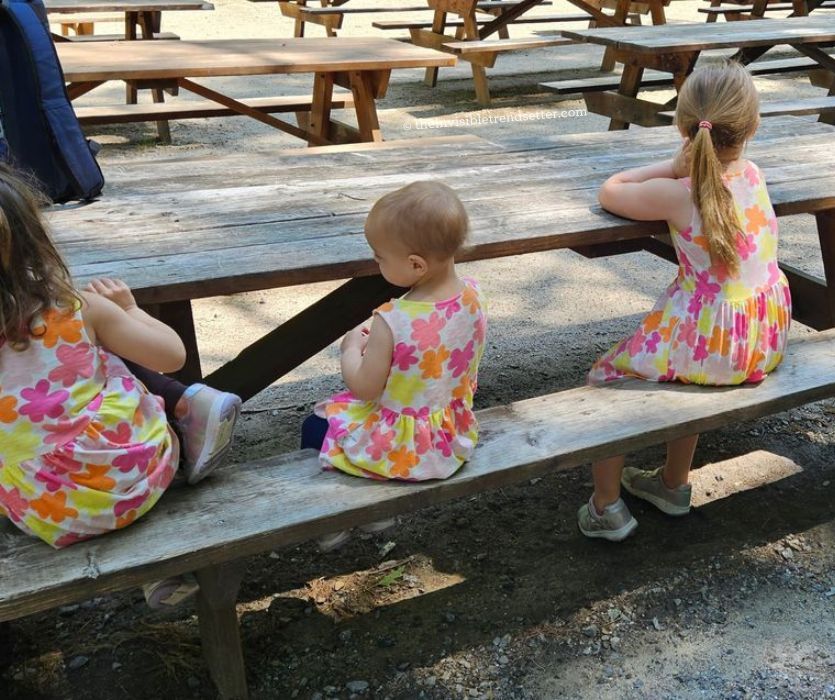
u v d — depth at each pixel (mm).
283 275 2209
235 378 2668
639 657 2287
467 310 2006
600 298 4531
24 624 2361
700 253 2436
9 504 1767
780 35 6141
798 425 3395
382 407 2051
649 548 2693
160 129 6531
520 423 2336
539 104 8047
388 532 2746
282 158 3283
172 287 2100
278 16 11883
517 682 2203
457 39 9078
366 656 2277
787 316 2598
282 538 1896
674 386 2555
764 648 2322
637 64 6430
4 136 2592
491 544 2705
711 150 2326
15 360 1673
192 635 2344
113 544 1811
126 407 1793
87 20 8289
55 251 1696
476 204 2754
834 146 3518
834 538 2754
